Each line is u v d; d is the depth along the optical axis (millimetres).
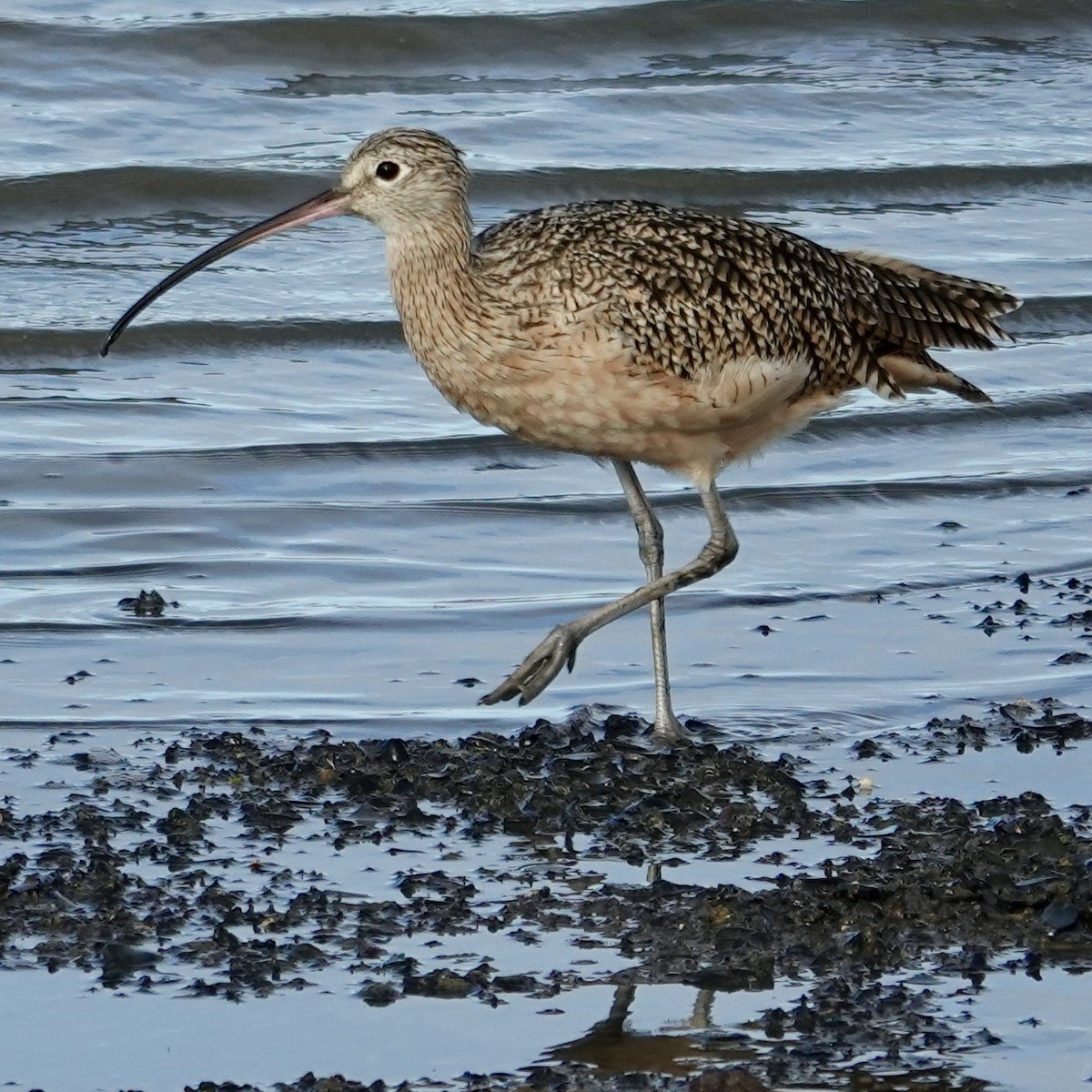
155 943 10211
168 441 17266
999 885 10688
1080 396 18891
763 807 11891
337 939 10305
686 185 23047
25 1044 9359
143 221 21734
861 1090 9133
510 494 16688
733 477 17188
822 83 25922
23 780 11930
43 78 24422
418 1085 9117
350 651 13992
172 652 13844
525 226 12672
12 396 17969
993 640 14320
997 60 26938
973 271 21250
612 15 26609
